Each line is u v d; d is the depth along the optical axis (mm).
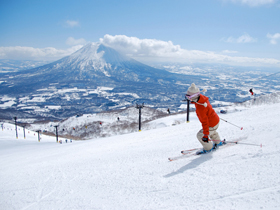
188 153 4023
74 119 93062
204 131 3479
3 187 4926
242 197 1937
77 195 3324
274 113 8070
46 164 7035
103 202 2746
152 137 8844
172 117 48594
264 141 3537
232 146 3723
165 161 3992
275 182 2068
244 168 2633
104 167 4715
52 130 82312
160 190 2637
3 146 27094
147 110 96562
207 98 3496
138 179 3311
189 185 2555
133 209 2289
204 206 1945
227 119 8727
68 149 11117
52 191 3891
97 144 10320
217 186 2326
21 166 7625
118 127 61625
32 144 29812
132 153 5734
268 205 1684
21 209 3328
